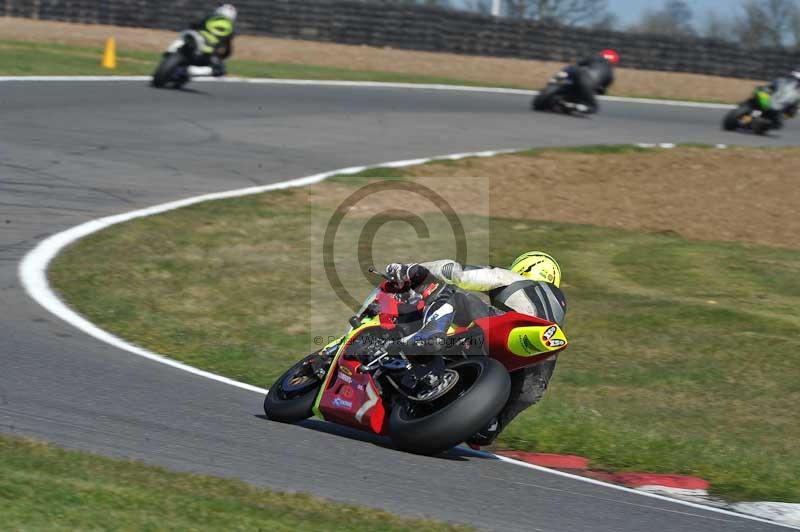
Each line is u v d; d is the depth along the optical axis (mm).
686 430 27859
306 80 91000
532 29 121562
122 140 58938
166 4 115500
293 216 47438
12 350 27047
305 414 23531
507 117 82625
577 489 21656
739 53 124000
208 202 47844
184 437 21328
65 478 16891
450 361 22375
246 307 35844
